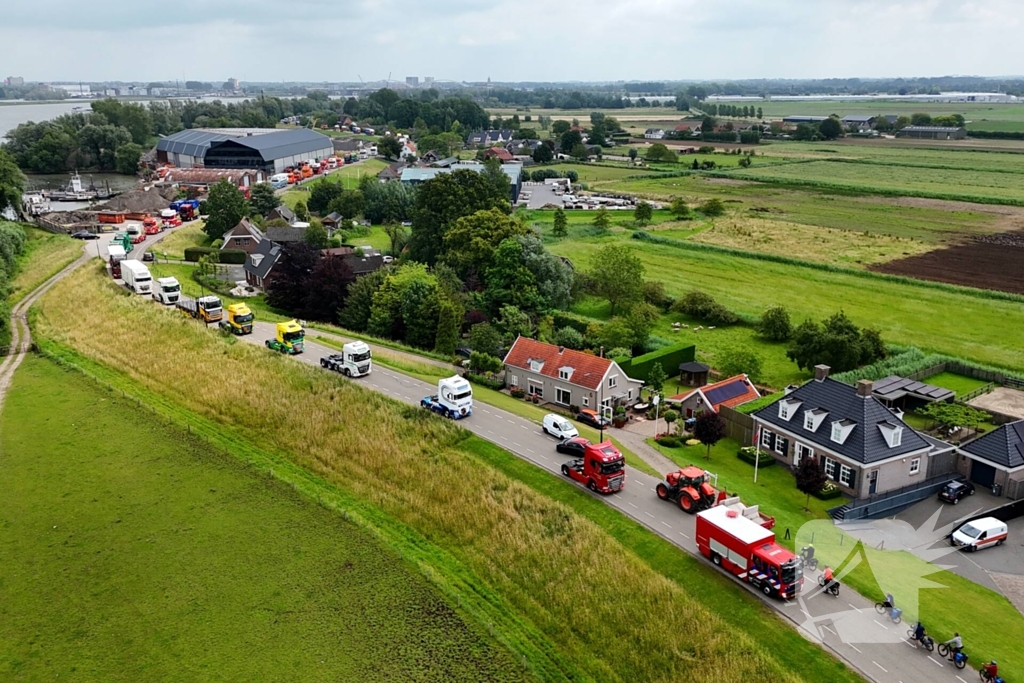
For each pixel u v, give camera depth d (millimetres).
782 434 71125
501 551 56344
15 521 60250
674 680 43750
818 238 175250
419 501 63188
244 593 51781
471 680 44125
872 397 68375
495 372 91750
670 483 61094
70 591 52156
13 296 114312
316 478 67750
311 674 44531
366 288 112312
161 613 49906
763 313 116625
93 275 123062
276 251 131625
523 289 113875
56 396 82875
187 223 179375
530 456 68812
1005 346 105438
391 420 75312
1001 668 42594
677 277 143250
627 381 84000
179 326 100125
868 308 123375
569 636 47844
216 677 44344
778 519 58875
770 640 45469
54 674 44750
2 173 166000
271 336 101000
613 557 53719
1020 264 148875
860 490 64000
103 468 68250
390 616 49562
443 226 132625
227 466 69188
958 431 78375
